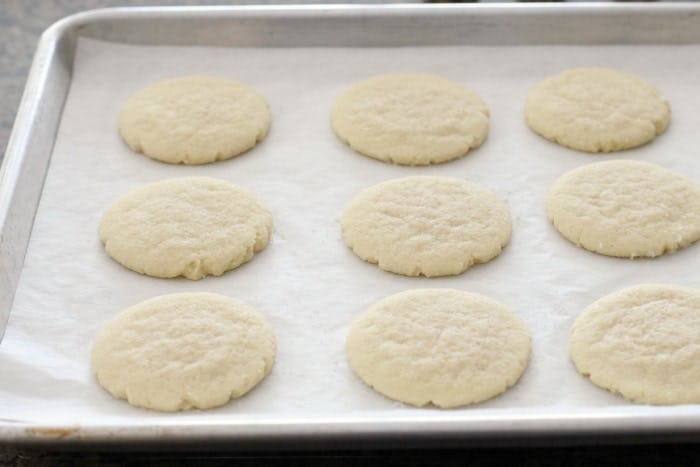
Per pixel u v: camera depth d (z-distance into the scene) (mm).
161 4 816
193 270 628
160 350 585
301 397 580
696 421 529
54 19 812
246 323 600
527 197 671
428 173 686
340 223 657
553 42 745
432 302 608
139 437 528
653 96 716
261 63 741
